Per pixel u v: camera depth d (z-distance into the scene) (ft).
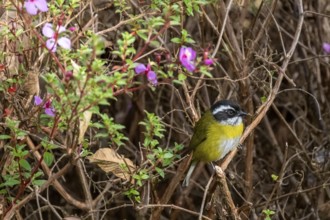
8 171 30.60
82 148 31.17
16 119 29.53
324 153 43.62
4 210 30.55
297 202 43.06
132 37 25.81
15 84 29.32
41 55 29.43
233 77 40.47
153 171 33.50
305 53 46.19
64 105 25.41
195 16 42.88
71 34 31.71
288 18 47.34
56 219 43.19
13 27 28.91
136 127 45.73
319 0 45.60
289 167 43.47
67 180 44.06
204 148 37.76
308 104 46.57
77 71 25.12
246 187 38.50
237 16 42.68
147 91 46.68
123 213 44.14
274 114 49.29
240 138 34.83
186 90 35.17
